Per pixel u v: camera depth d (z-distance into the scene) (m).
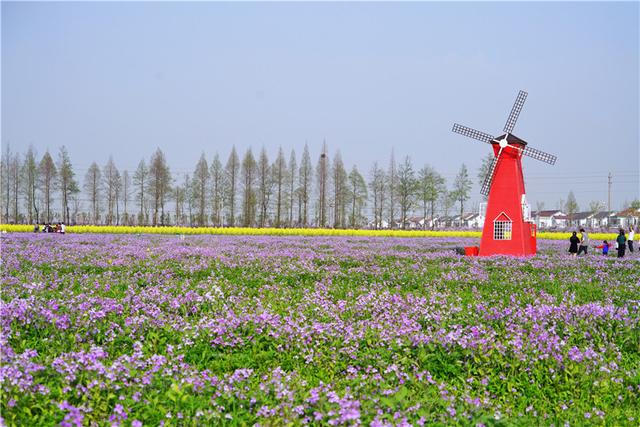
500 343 10.23
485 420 7.36
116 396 7.43
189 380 7.86
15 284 15.73
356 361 9.62
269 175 94.38
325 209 95.62
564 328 11.82
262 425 6.90
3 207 93.06
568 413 8.21
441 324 11.69
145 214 101.06
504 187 33.16
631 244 40.44
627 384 9.22
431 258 29.22
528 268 24.73
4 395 6.94
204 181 98.06
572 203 152.75
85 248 31.12
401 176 97.06
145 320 10.87
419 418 7.34
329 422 6.79
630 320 12.11
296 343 10.38
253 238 53.62
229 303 13.56
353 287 18.11
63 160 91.25
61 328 10.12
